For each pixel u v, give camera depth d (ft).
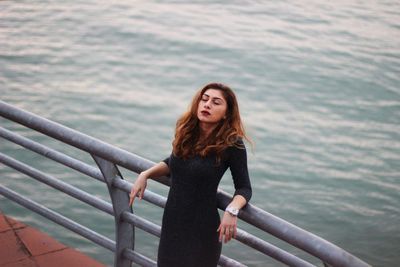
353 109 72.08
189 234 6.72
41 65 80.59
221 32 101.24
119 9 112.47
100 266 9.89
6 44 88.43
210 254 6.83
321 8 126.82
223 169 6.54
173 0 122.31
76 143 7.25
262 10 120.26
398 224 46.39
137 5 116.26
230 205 6.05
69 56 85.40
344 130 65.51
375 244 43.37
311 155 58.49
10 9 108.06
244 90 76.74
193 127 6.61
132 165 6.96
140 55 88.07
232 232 5.98
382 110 72.28
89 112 65.82
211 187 6.56
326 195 50.80
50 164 51.96
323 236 44.45
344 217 47.26
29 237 10.59
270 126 64.85
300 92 76.74
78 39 93.81
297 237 5.41
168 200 6.81
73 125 62.23
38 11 108.06
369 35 108.06
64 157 7.99
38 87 72.13
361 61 91.61
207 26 104.32
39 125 7.53
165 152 57.77
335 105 73.05
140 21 104.68
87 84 74.84
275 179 53.06
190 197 6.62
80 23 102.01
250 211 5.96
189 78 80.18
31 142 8.34
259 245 6.10
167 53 89.51
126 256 8.18
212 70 83.56
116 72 80.53
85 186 48.70
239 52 91.35
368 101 75.00
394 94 77.92
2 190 9.70
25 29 96.99
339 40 103.09
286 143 60.80
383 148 61.41
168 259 6.91
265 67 85.51
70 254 10.16
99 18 105.29
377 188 52.60
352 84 80.89
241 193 6.24
